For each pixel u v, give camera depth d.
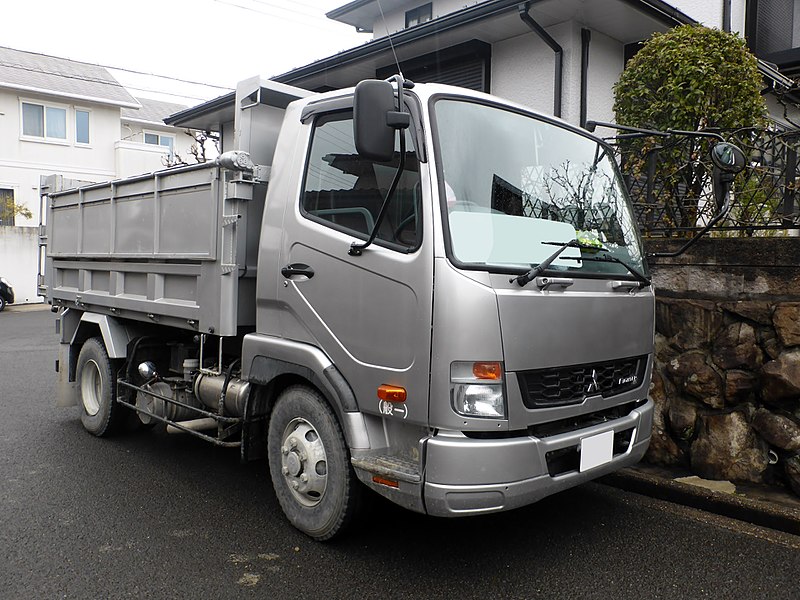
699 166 5.45
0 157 23.41
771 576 3.36
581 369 3.34
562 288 3.24
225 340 4.66
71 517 4.07
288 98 4.24
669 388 4.84
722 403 4.54
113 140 26.02
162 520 4.04
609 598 3.13
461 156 3.24
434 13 13.58
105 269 5.39
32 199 24.16
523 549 3.66
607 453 3.41
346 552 3.60
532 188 3.56
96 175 25.59
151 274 4.77
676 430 4.72
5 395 7.68
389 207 3.23
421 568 3.42
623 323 3.61
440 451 2.93
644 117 5.84
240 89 4.14
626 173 5.69
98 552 3.59
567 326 3.23
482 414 2.94
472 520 4.06
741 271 4.62
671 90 5.66
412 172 3.16
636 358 3.79
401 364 3.10
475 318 2.92
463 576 3.34
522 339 3.03
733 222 5.11
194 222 4.27
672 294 4.95
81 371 6.08
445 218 3.03
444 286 2.95
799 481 4.14
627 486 4.60
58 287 6.38
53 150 24.55
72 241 6.02
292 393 3.76
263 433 4.08
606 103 9.80
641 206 5.50
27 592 3.15
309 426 3.70
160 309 4.65
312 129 3.78
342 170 3.52
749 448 4.41
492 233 3.21
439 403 2.95
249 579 3.30
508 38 9.91
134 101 26.41
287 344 3.66
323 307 3.48
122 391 5.56
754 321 4.47
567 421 3.33
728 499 4.13
